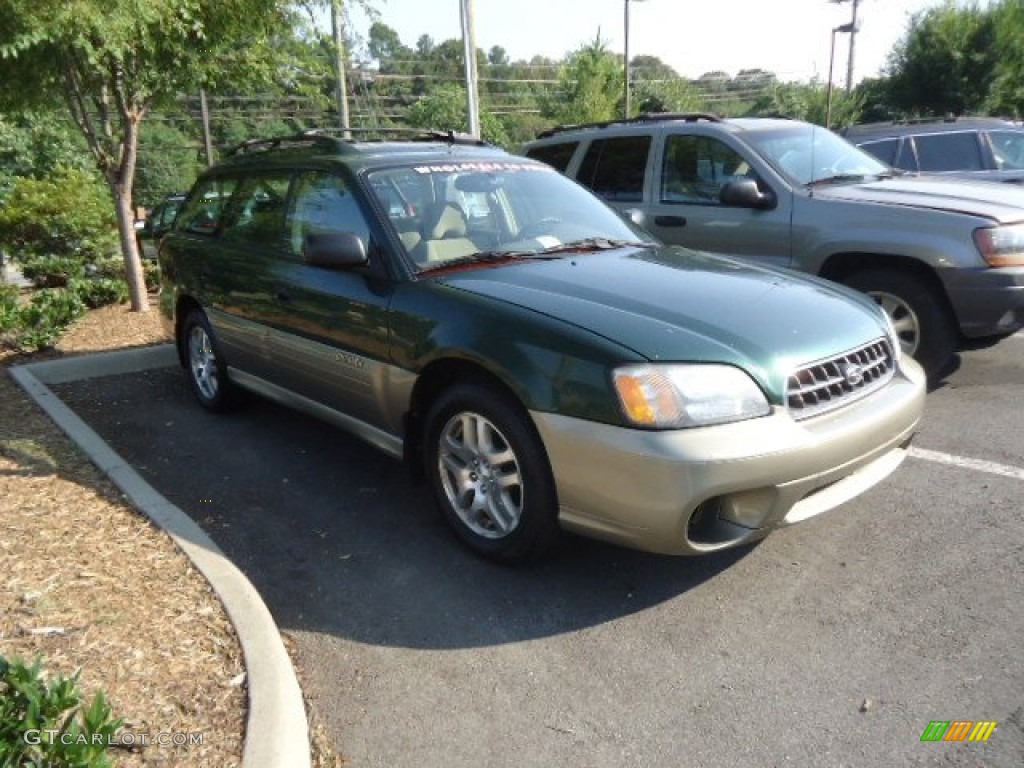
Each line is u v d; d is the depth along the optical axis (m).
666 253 4.31
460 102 40.66
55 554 3.45
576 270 3.83
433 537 3.92
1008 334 5.66
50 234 13.24
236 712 2.52
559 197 4.76
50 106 8.52
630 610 3.26
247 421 5.66
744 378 3.01
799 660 2.92
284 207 4.76
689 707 2.71
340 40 9.62
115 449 5.20
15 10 6.24
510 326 3.31
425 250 3.96
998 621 3.08
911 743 2.51
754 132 6.37
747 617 3.18
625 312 3.28
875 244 5.48
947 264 5.22
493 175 4.62
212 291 5.31
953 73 25.88
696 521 3.04
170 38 7.83
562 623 3.20
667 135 6.73
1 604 3.04
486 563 3.65
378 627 3.21
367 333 3.92
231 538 3.98
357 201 4.15
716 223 6.26
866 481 3.39
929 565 3.48
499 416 3.33
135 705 2.52
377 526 4.05
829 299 3.66
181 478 4.72
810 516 3.15
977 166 10.12
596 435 3.00
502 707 2.74
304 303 4.34
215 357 5.55
